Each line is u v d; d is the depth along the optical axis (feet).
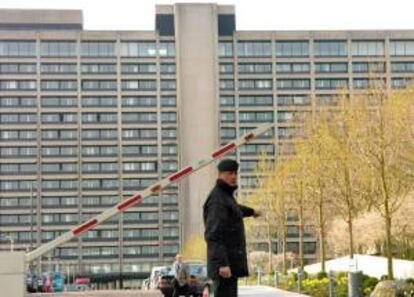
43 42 486.79
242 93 491.72
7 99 481.05
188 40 491.31
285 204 159.12
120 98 485.97
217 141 487.20
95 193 476.54
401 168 96.07
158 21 492.95
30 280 168.14
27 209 469.57
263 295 97.86
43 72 484.74
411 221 133.08
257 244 305.12
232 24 496.64
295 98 491.31
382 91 103.14
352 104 109.70
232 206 24.98
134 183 479.82
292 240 440.04
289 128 184.65
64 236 33.73
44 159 477.36
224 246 24.58
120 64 488.44
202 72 490.08
